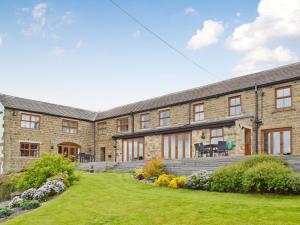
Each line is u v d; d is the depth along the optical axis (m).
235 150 22.98
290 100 22.66
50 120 32.72
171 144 27.95
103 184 17.53
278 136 22.92
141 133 30.03
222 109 26.06
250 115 24.16
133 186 16.75
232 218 9.64
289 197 12.45
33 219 11.98
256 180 13.48
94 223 10.88
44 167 18.53
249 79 26.33
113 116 34.00
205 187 15.01
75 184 17.97
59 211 12.67
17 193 18.75
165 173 19.19
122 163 25.72
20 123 30.56
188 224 9.72
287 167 14.68
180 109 28.83
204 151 22.42
